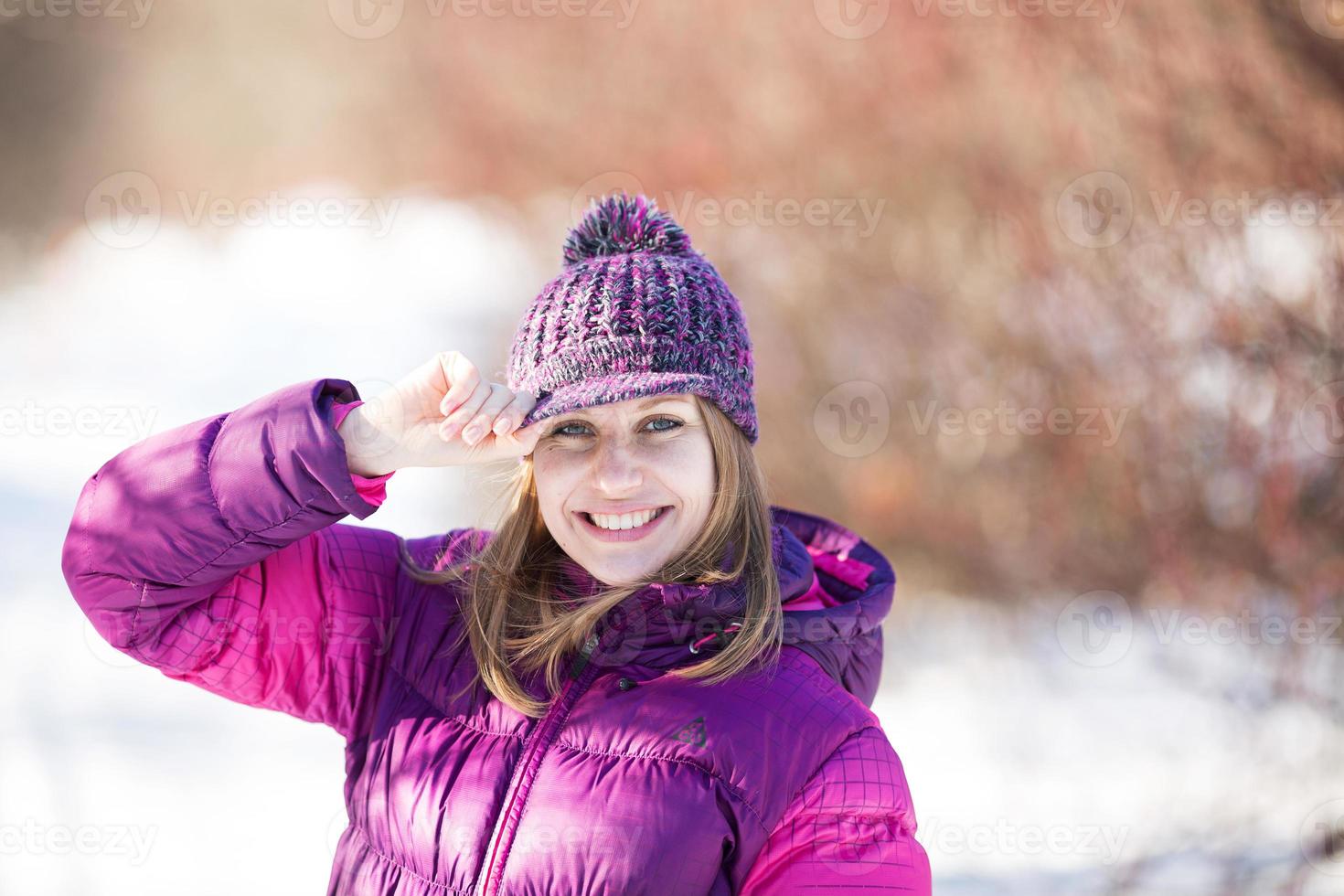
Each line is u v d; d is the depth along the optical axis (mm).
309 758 4332
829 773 1521
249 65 11906
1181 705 4199
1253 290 4176
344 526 1917
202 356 8883
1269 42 4004
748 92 5820
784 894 1485
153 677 4891
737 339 1701
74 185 13578
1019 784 3957
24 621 5137
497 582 1717
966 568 5117
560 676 1670
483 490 1969
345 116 10219
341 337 8617
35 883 3316
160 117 12930
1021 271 4848
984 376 5016
